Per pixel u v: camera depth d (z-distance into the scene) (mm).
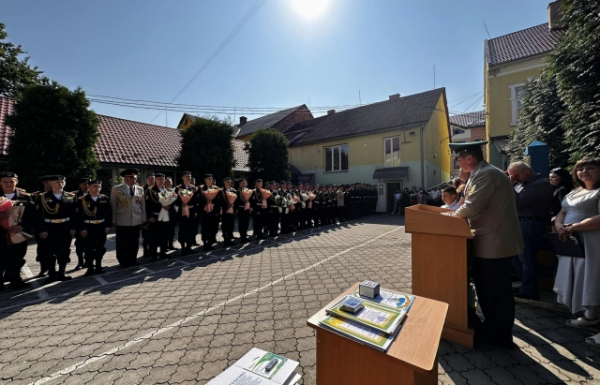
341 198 12695
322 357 1668
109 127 14320
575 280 2787
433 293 2699
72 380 2188
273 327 2967
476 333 2660
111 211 5340
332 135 19922
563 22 4793
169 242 6914
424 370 1249
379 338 1479
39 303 3707
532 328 2812
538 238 3416
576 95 4621
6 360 2459
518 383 2033
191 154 12641
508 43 14258
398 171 16391
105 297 3887
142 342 2719
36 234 4508
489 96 12758
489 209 2498
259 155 16312
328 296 3787
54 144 8734
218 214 7164
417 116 16875
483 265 2529
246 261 5703
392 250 6625
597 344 2490
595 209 2719
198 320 3156
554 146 6312
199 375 2217
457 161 2855
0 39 16531
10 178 4332
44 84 9117
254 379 1532
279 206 8859
